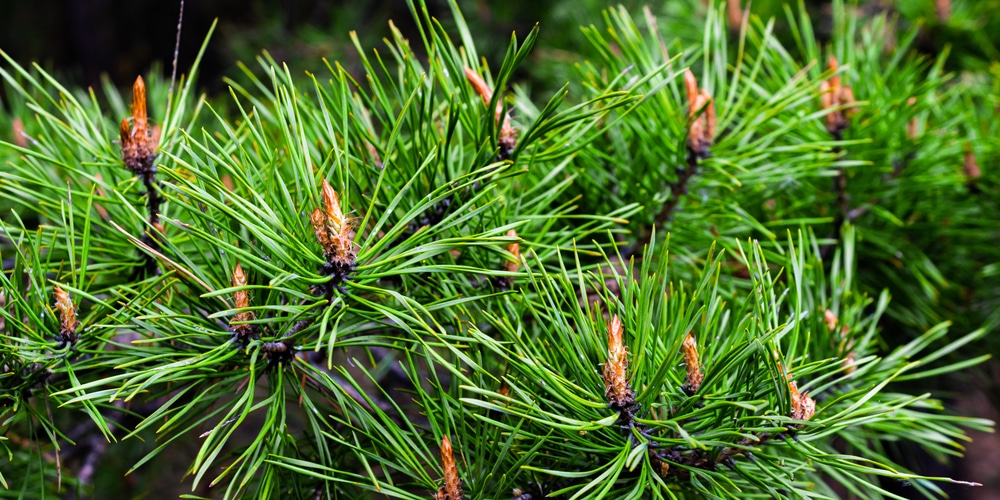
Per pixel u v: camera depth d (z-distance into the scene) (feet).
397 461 1.95
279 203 1.88
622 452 1.84
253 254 1.89
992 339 3.00
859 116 2.51
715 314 1.98
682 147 2.20
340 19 6.84
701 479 1.93
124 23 8.66
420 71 2.10
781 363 1.88
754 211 2.48
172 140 2.07
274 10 7.22
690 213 2.29
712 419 1.90
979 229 2.72
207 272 2.00
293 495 2.02
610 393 1.85
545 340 1.96
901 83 2.65
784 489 1.95
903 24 4.00
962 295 2.89
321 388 2.01
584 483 1.93
